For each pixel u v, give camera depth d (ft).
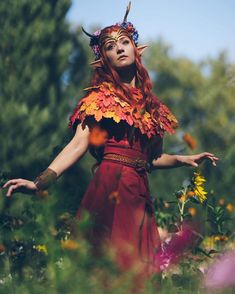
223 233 18.11
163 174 67.26
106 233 16.30
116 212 16.51
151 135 17.35
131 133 17.04
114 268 11.50
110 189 16.67
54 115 73.72
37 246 15.06
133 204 16.67
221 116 121.29
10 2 75.72
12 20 75.77
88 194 16.89
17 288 12.09
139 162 17.06
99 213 16.53
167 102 131.44
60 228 16.08
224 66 131.23
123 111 16.97
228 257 11.57
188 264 14.90
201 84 132.67
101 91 17.20
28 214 17.17
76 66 83.87
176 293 12.82
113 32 17.79
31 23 76.18
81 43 85.66
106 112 16.84
